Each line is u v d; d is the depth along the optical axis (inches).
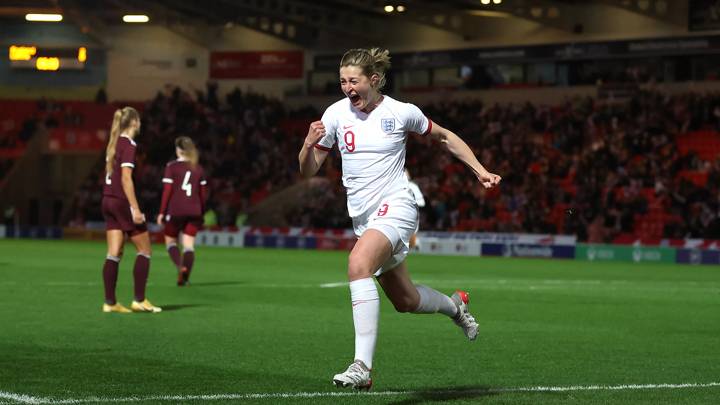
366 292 344.5
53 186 2645.2
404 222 360.5
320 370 425.1
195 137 2492.6
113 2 2474.2
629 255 1694.1
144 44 2691.9
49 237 2231.8
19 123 2677.2
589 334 575.2
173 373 412.2
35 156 2571.4
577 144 2118.6
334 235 1973.4
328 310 698.8
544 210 1925.4
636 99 2121.1
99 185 2402.8
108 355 461.7
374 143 363.6
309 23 2416.3
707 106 2076.8
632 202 1865.2
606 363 458.3
